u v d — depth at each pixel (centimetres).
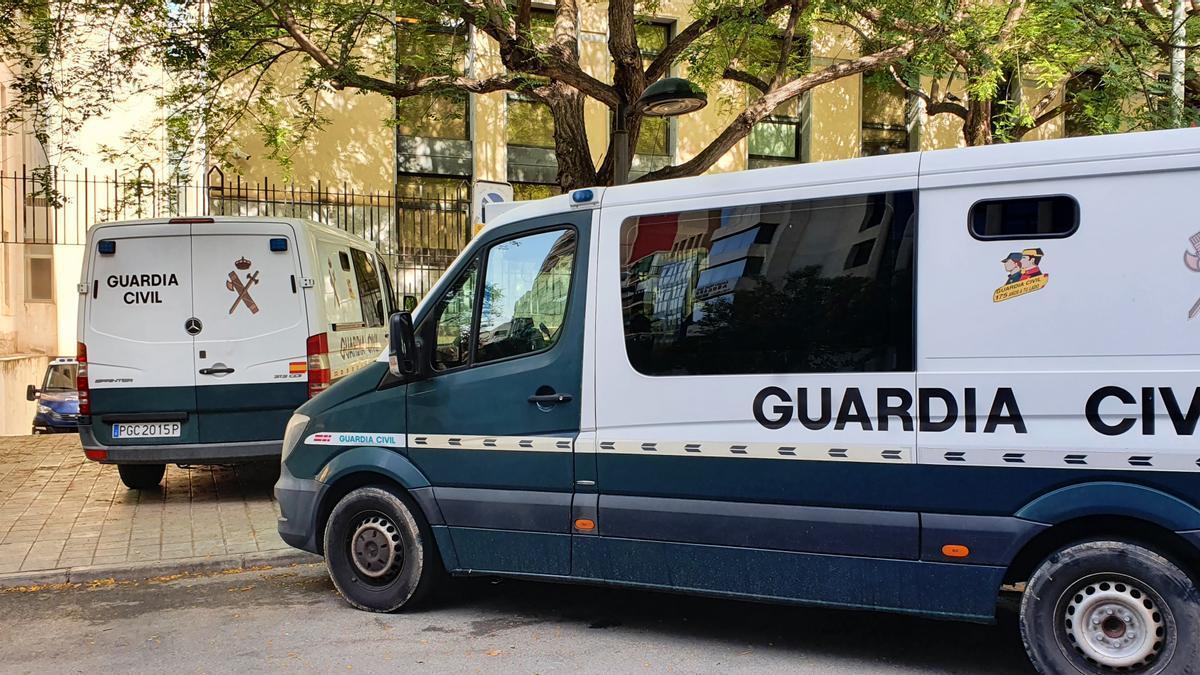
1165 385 372
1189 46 977
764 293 445
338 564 547
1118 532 391
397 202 1591
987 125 1283
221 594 597
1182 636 372
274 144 1248
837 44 1689
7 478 968
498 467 502
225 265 832
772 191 448
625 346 472
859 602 426
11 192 2178
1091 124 1051
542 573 496
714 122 1714
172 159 1268
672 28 1662
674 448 458
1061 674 392
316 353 840
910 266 416
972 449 402
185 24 1042
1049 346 390
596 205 488
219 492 896
